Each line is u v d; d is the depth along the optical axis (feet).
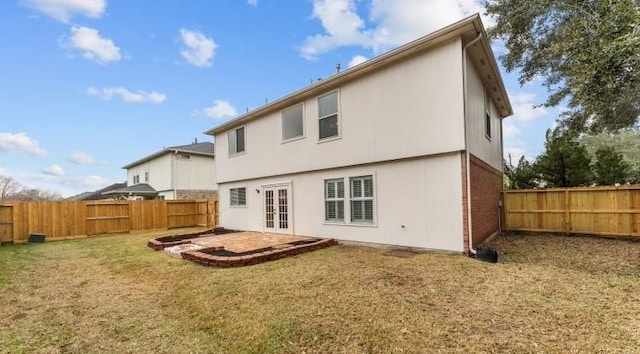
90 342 13.44
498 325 12.96
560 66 36.73
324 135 35.50
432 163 26.78
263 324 14.14
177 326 14.76
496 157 41.63
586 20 21.53
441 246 26.04
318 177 36.45
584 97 21.07
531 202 36.29
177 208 61.31
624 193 30.96
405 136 28.17
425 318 13.79
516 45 41.63
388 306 15.14
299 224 38.75
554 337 11.85
